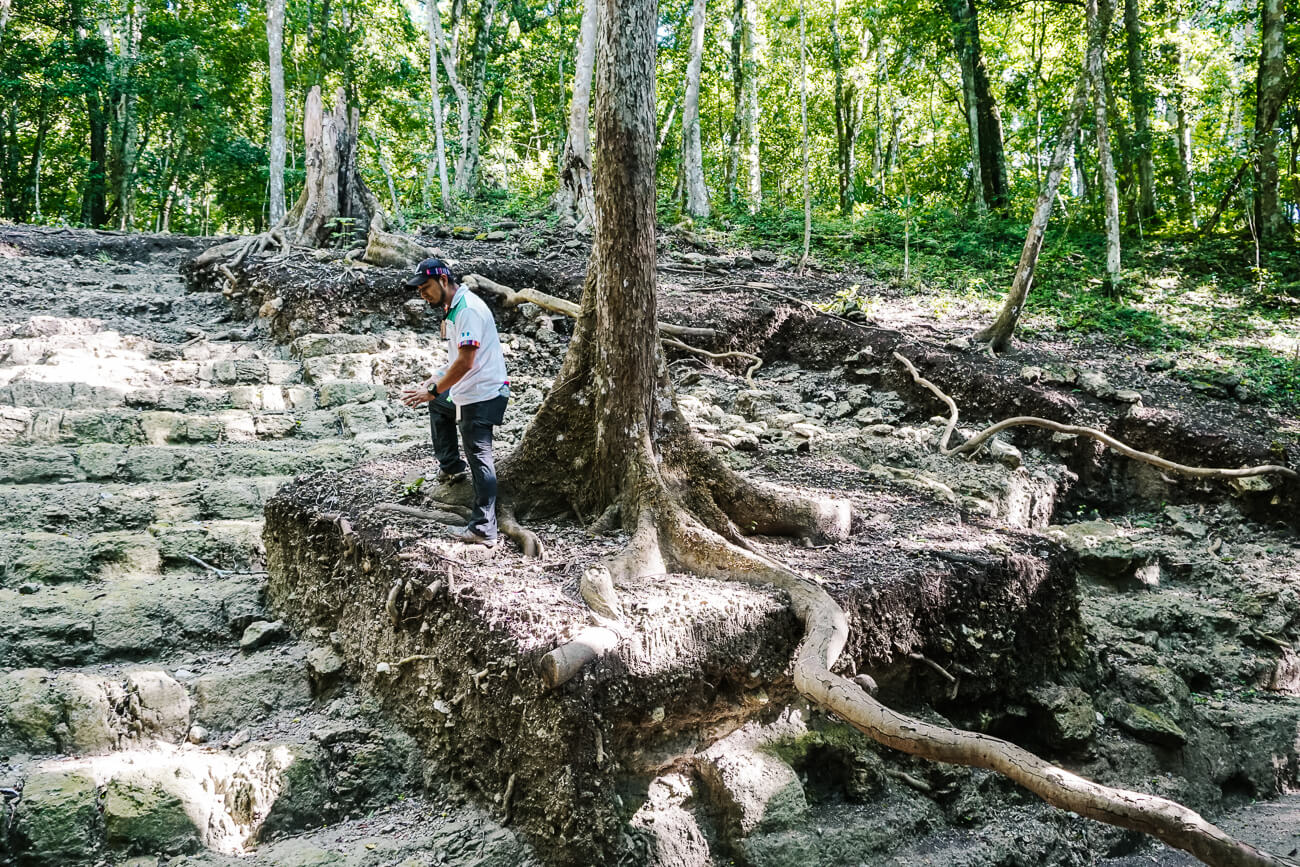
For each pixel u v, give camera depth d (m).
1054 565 5.04
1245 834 4.63
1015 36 20.25
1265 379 8.99
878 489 6.07
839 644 3.71
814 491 5.80
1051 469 7.63
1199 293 12.16
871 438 7.69
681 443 4.83
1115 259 11.74
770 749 3.94
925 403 8.62
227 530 5.50
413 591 4.07
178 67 21.39
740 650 3.79
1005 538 5.20
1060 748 4.75
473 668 3.70
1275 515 7.16
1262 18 14.03
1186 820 2.75
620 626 3.51
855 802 4.07
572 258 11.58
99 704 3.97
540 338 9.33
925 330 9.95
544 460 5.02
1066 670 5.09
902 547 4.82
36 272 10.26
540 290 10.10
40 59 20.91
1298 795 5.24
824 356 9.58
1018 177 22.81
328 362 8.20
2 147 23.66
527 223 13.84
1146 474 7.72
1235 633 6.16
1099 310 11.16
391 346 8.73
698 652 3.67
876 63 19.28
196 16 22.06
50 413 6.48
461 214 15.45
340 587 4.65
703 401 8.29
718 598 3.88
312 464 6.53
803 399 8.97
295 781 3.76
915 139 23.42
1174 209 18.03
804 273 12.27
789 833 3.69
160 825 3.44
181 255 12.00
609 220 4.53
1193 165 20.28
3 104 21.77
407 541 4.39
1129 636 5.93
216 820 3.56
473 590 3.85
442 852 3.43
